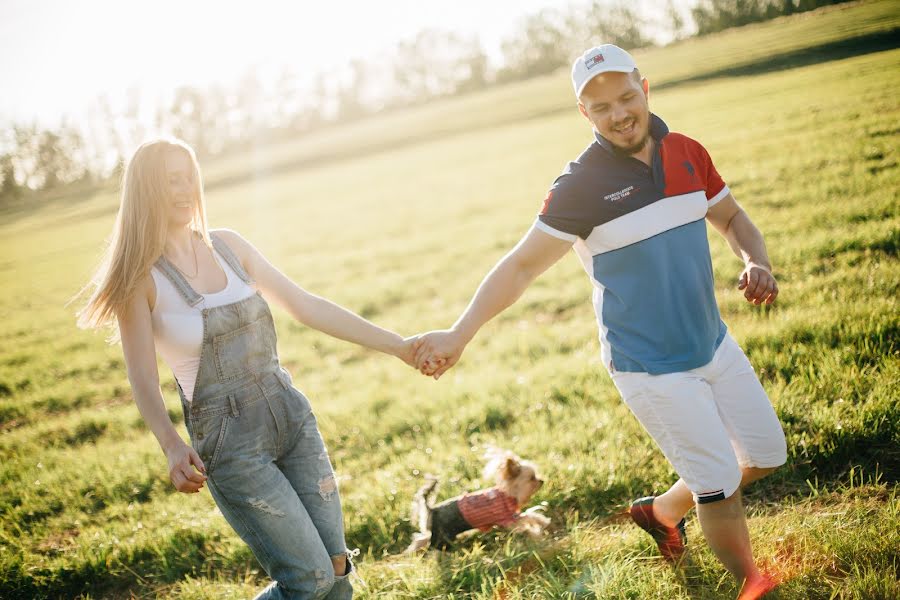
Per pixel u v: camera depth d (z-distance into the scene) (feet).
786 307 20.81
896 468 11.77
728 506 8.87
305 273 51.93
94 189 242.58
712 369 9.09
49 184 273.75
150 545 14.66
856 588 8.59
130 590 13.80
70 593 14.01
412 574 11.79
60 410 29.58
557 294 31.89
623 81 8.61
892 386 13.55
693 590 9.57
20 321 56.75
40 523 17.11
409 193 89.76
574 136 107.14
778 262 25.62
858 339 16.26
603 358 9.57
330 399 23.85
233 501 8.60
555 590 10.04
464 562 11.91
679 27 255.29
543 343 24.88
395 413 20.27
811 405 13.79
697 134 65.77
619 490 13.21
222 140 306.35
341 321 9.98
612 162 8.84
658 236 8.75
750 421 9.36
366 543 13.61
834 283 21.57
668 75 139.23
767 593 8.93
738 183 42.01
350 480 16.33
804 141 49.55
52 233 145.07
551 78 264.93
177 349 8.61
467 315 9.65
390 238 61.05
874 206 29.22
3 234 166.71
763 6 228.02
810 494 11.65
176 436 8.15
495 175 86.22
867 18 134.62
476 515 12.63
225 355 8.64
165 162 8.61
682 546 10.46
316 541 8.73
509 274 9.45
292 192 127.75
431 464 15.92
